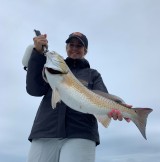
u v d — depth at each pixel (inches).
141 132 45.8
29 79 47.9
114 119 45.7
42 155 47.3
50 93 49.1
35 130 47.9
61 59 44.9
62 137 46.6
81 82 48.2
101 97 46.0
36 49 47.0
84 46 52.3
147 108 46.2
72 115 47.3
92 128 47.6
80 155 46.2
